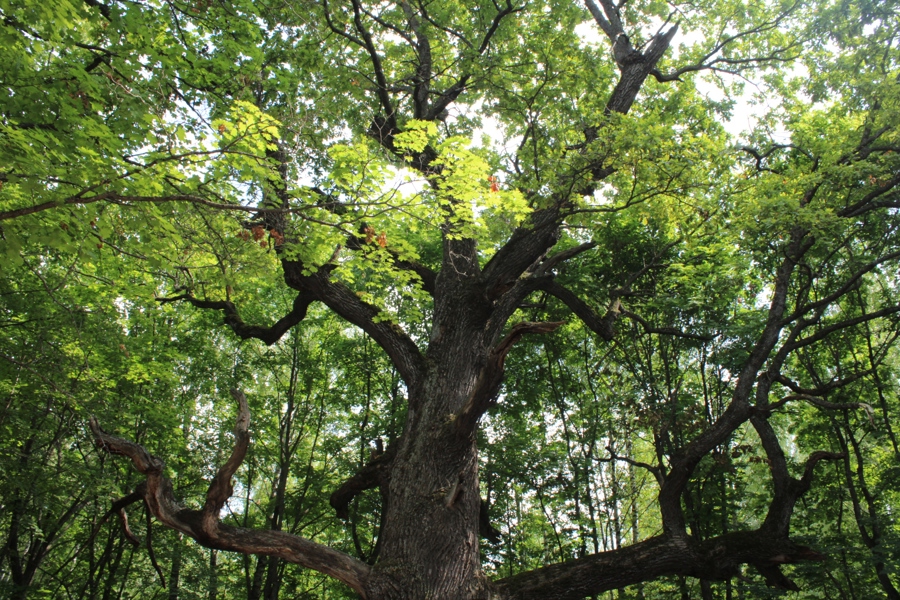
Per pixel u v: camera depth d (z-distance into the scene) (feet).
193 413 61.41
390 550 24.98
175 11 22.70
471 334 30.19
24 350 36.55
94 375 39.14
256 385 67.62
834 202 32.76
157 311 47.67
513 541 56.95
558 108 35.50
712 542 26.61
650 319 51.52
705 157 27.14
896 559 38.22
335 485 57.06
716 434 28.27
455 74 39.50
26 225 16.75
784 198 29.32
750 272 50.06
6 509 43.34
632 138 25.61
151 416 46.85
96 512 47.32
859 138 35.06
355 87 34.81
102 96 17.08
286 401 66.03
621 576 25.98
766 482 50.26
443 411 27.94
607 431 55.77
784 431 62.13
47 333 38.01
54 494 41.16
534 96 34.86
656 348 54.65
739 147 37.96
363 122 36.19
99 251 20.68
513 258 30.91
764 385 29.86
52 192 16.88
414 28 36.73
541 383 56.65
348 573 24.00
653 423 46.14
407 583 23.76
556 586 25.39
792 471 52.75
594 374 55.01
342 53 35.22
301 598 57.77
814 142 35.83
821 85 37.73
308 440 69.15
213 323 60.03
